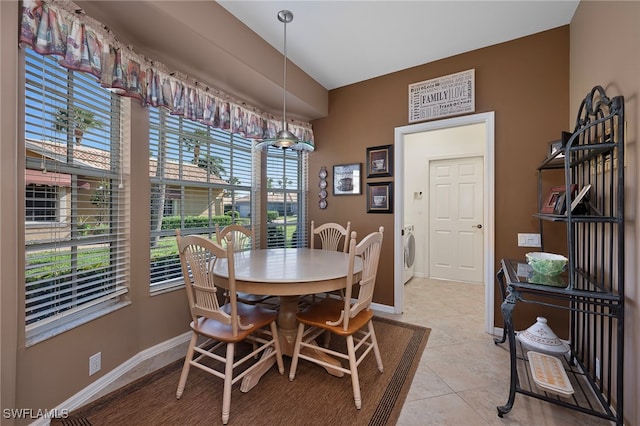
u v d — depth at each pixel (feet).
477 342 7.63
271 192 11.32
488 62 8.25
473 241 13.92
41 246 4.71
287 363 6.63
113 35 5.59
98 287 5.73
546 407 5.14
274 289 5.48
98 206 5.85
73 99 5.18
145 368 6.32
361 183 10.67
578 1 6.45
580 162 5.95
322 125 11.62
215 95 8.26
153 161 7.16
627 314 4.49
